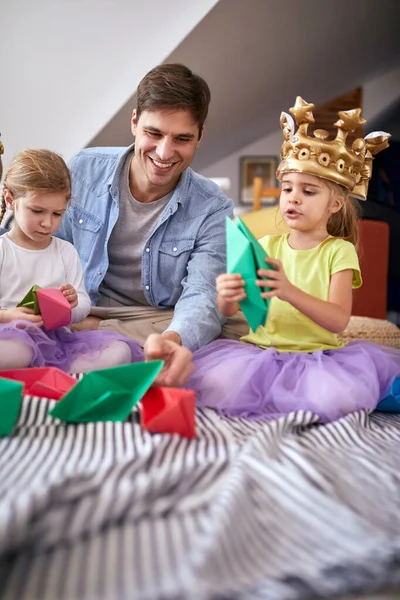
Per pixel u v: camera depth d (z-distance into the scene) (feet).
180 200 5.16
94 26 9.09
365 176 4.90
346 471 2.94
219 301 4.18
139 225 5.22
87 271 5.35
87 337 4.54
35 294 4.17
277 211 6.48
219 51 9.44
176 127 4.59
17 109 9.53
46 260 4.69
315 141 4.42
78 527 2.22
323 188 4.49
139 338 5.13
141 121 4.69
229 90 11.19
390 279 12.54
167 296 5.34
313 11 9.68
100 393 3.42
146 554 2.11
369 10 11.02
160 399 3.35
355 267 4.52
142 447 2.95
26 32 9.21
